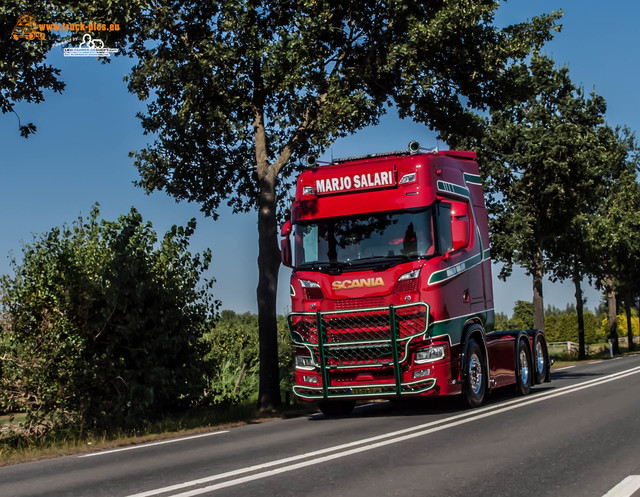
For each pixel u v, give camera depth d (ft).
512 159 112.16
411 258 40.29
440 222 41.42
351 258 41.32
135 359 46.47
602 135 128.77
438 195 42.24
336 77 54.70
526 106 118.11
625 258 163.32
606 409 37.70
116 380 45.52
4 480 26.50
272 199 56.18
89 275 46.39
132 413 45.27
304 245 42.73
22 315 44.91
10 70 46.37
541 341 56.80
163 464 27.76
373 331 40.16
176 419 46.60
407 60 55.83
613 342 172.04
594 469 22.49
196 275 49.98
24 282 45.09
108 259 46.88
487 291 47.37
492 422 34.71
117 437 40.19
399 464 24.54
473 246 45.88
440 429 33.06
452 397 42.39
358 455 26.84
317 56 53.93
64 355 44.42
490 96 64.44
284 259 43.68
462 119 64.39
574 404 40.98
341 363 40.75
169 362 48.49
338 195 42.55
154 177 63.52
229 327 64.80
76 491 22.86
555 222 117.08
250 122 60.75
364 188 42.01
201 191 65.62
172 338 46.85
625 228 157.99
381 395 40.04
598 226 147.02
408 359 39.86
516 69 63.10
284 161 57.26
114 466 28.17
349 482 21.88
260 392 53.98
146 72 56.08
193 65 54.24
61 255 44.93
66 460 31.24
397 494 19.97
